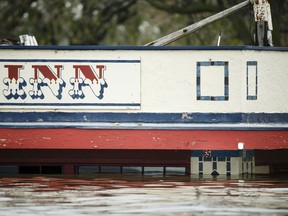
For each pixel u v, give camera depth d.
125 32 103.06
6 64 39.56
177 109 39.50
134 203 31.09
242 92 39.53
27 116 39.59
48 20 91.19
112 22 95.19
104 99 39.53
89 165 40.53
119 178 38.81
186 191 34.34
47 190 34.53
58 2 91.56
